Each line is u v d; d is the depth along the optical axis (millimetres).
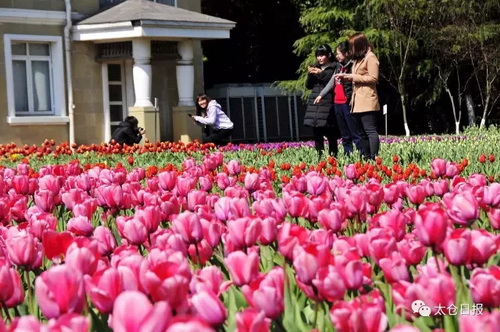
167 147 16875
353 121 12641
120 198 4961
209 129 21422
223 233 3729
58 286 2260
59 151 15766
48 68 24500
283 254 3020
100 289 2455
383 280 3312
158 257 2654
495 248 2809
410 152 12922
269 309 2445
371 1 30250
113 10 24609
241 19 36781
